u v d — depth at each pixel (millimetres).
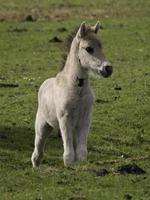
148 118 41375
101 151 34406
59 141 35656
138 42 66750
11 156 31844
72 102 25938
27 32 70312
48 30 71500
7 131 37625
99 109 42812
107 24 75875
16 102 44281
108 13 83562
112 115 41656
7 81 50500
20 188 25109
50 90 27141
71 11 84438
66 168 26578
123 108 43156
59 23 76312
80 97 26031
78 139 26438
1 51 62156
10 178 26203
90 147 34969
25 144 35219
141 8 86750
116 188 24656
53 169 27172
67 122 26141
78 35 26031
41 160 29844
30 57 59719
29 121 39906
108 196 23734
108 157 32938
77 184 25125
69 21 77750
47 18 80062
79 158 26344
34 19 79312
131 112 42312
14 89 47875
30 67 55656
